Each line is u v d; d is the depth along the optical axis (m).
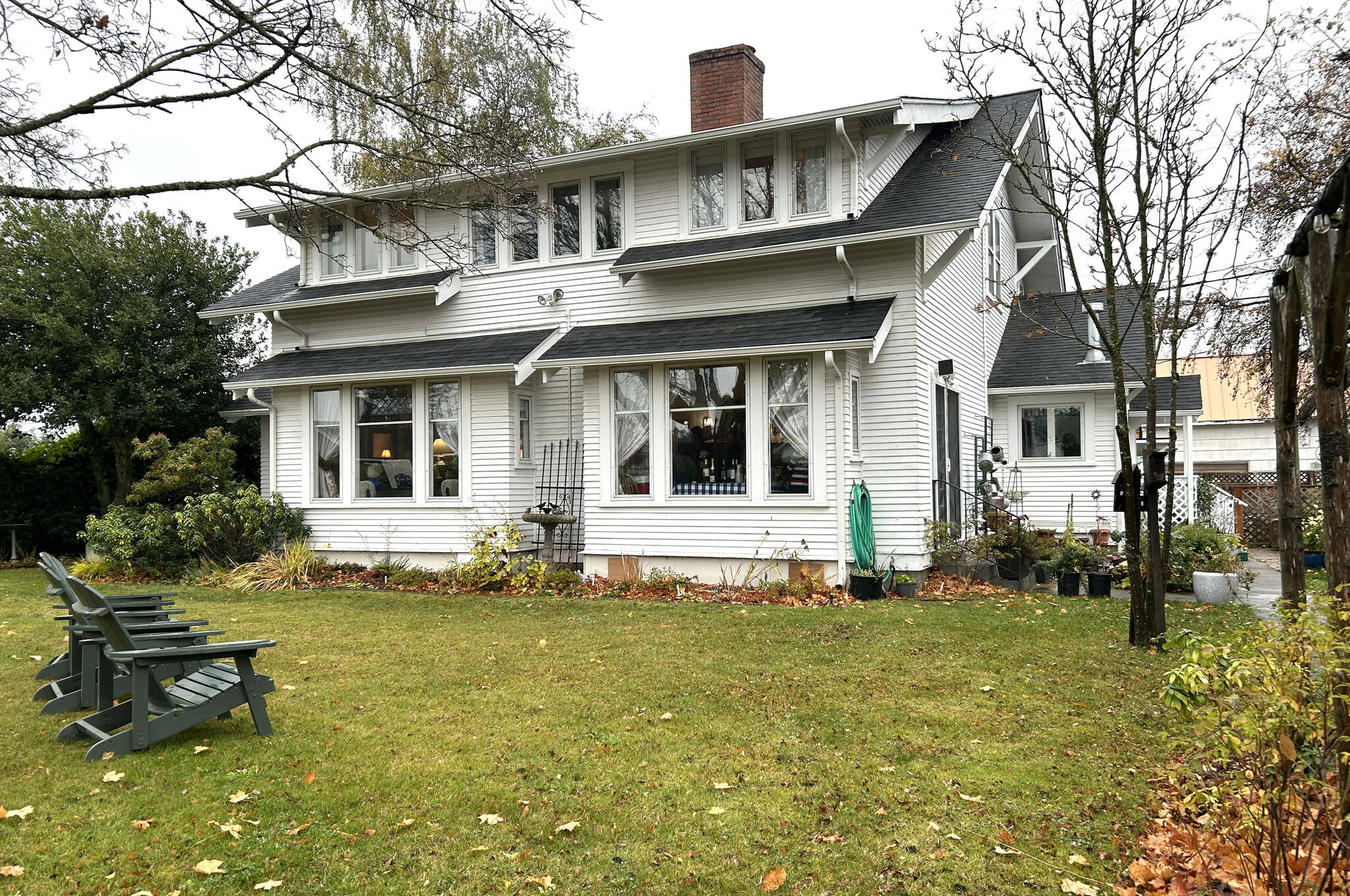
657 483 13.09
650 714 6.50
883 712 6.56
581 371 14.87
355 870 4.03
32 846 4.19
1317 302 4.72
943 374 13.52
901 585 12.25
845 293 13.14
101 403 18.84
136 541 15.31
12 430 22.48
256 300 17.12
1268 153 12.52
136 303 19.30
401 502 14.95
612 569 13.34
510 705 6.74
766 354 12.30
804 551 12.23
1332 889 3.37
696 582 12.80
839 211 13.23
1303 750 4.25
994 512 15.61
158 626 6.62
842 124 12.84
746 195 13.94
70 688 6.91
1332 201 4.62
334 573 14.69
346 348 16.69
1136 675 7.66
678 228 14.28
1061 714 6.50
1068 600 11.81
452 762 5.46
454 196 10.67
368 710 6.59
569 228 15.16
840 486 12.02
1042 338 19.36
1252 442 28.11
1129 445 9.02
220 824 4.46
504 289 15.53
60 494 21.03
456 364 14.02
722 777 5.23
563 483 14.89
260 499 15.28
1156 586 8.90
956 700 6.88
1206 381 29.67
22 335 19.34
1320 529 16.31
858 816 4.67
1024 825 4.56
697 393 12.95
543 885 3.93
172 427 20.95
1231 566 12.86
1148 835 4.40
